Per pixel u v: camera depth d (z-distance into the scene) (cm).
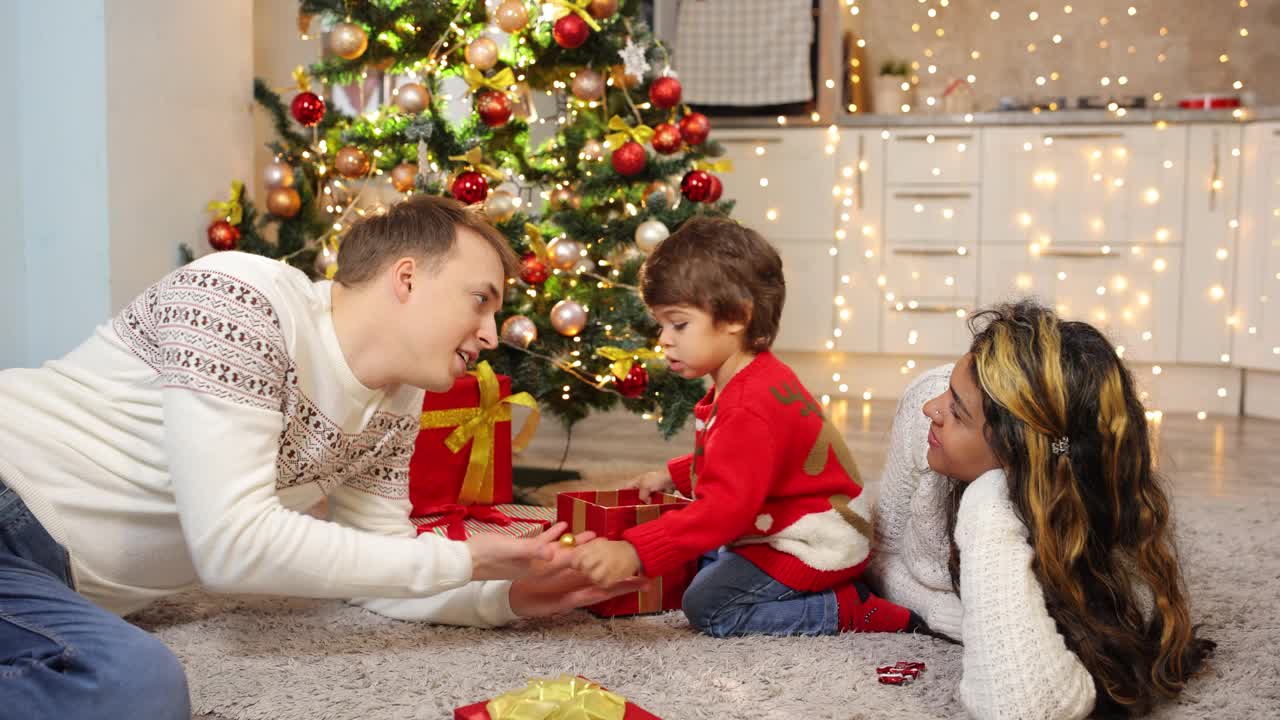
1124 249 400
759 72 422
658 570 143
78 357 128
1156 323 400
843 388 431
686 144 239
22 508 119
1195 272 395
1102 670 122
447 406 200
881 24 482
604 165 239
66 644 101
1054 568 122
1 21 216
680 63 423
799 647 147
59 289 221
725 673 136
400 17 227
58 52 217
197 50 242
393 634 150
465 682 132
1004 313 134
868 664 141
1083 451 123
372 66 242
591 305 242
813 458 154
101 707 100
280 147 254
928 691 131
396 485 147
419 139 224
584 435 342
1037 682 114
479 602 151
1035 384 123
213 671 134
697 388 241
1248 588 176
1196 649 137
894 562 163
